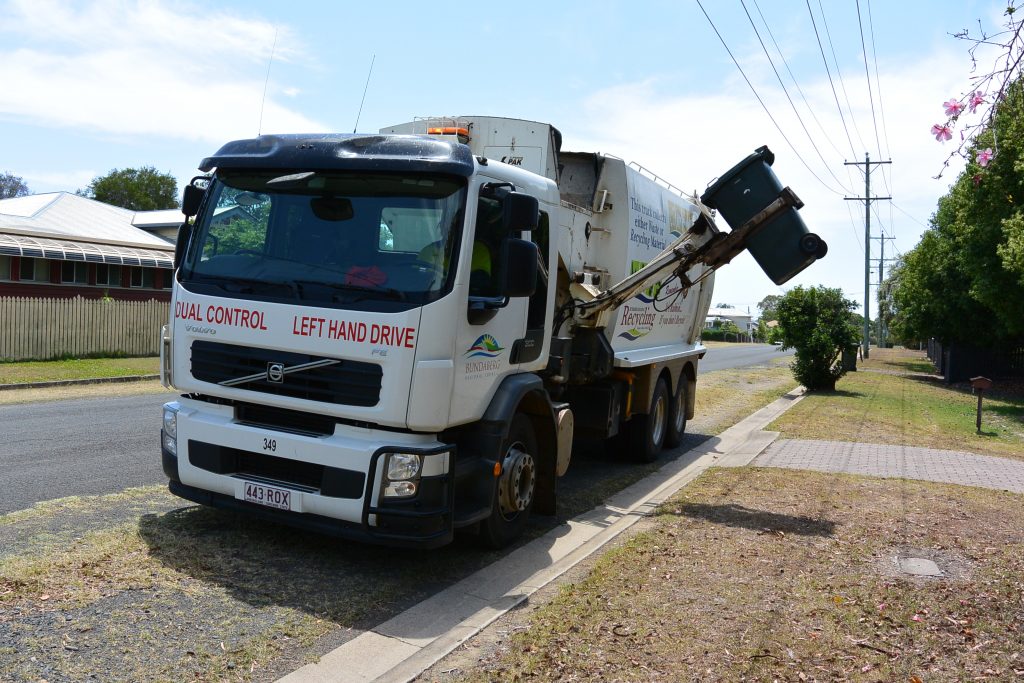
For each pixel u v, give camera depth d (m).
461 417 5.40
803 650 4.38
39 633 4.07
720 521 7.07
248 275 5.45
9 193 65.44
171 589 4.80
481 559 5.93
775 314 22.91
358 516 5.04
